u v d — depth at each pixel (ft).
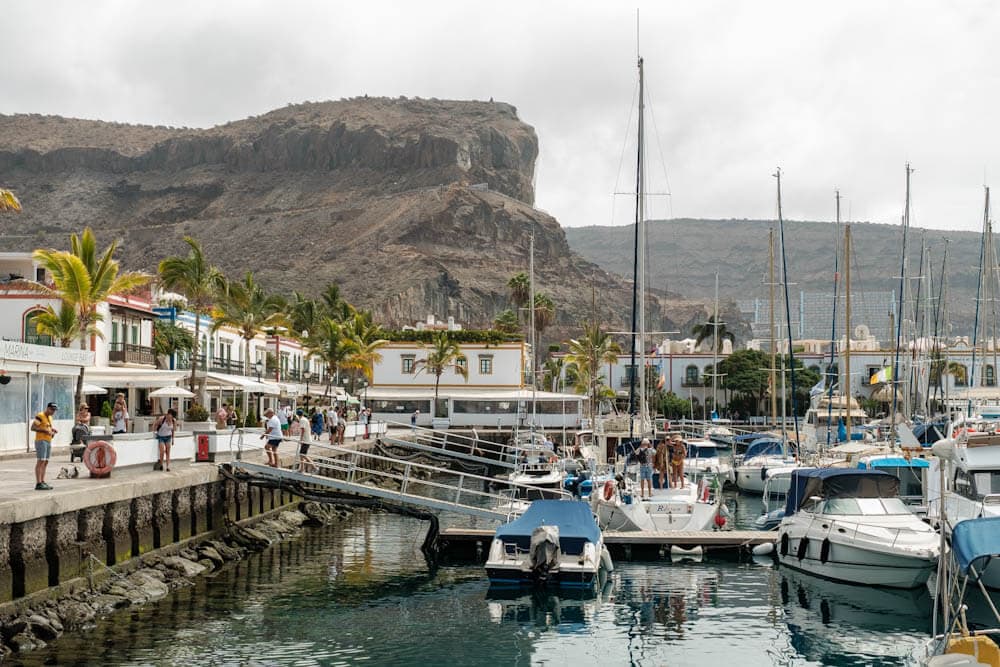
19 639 71.15
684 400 413.39
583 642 78.89
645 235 169.37
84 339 169.89
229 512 122.42
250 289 267.59
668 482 134.62
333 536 136.05
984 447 95.20
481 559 116.26
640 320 156.87
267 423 131.03
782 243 203.82
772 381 248.32
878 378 291.17
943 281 246.47
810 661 73.51
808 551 103.35
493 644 78.13
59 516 79.61
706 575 104.47
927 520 108.17
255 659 72.90
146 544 97.30
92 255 168.45
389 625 83.61
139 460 104.88
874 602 91.30
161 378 178.50
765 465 187.62
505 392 319.06
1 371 125.39
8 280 216.13
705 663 73.41
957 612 62.49
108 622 80.74
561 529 102.99
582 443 246.47
